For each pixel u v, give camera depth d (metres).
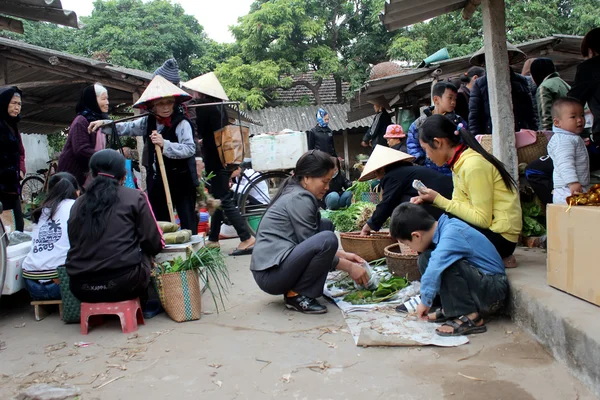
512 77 5.00
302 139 6.87
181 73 19.73
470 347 2.84
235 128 5.43
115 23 19.88
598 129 4.07
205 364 2.80
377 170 4.49
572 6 15.95
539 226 4.32
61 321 3.71
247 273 4.92
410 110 9.73
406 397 2.32
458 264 3.04
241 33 19.59
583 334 2.34
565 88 4.93
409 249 4.14
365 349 2.91
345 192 8.69
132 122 4.84
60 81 8.49
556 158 3.64
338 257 3.71
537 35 14.54
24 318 3.82
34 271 3.66
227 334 3.27
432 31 17.17
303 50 19.38
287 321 3.46
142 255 3.54
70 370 2.79
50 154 18.89
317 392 2.42
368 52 18.91
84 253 3.29
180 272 3.52
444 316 3.18
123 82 8.54
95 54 17.89
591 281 2.60
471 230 3.15
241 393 2.45
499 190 3.40
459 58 7.68
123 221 3.36
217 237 6.09
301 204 3.63
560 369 2.52
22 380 2.69
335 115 17.67
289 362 2.78
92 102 4.60
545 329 2.72
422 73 8.18
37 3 4.04
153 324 3.54
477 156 3.39
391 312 3.47
